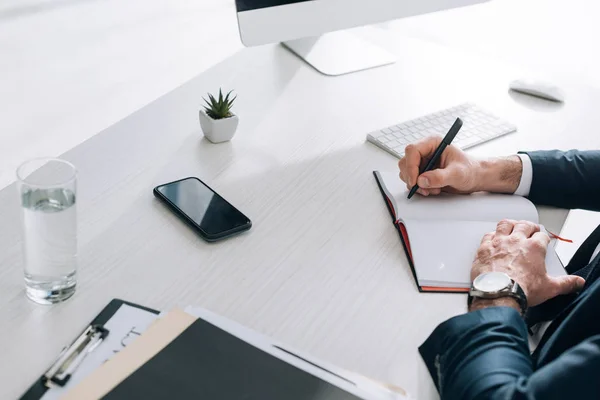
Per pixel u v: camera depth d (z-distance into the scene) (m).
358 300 0.91
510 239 1.00
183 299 0.88
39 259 0.82
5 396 0.72
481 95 1.51
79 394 0.69
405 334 0.86
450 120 1.37
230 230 0.99
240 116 1.33
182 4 3.96
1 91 2.88
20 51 3.23
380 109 1.41
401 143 1.28
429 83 1.54
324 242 1.01
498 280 0.91
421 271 0.96
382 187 1.15
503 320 0.83
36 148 2.56
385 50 1.67
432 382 0.81
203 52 3.39
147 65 3.22
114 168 1.13
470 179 1.13
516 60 3.21
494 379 0.75
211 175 1.14
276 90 1.44
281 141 1.27
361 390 0.74
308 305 0.89
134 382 0.71
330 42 1.66
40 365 0.76
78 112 2.80
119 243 0.96
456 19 3.60
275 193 1.11
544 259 0.98
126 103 2.90
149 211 1.03
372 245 1.02
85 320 0.83
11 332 0.80
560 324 0.90
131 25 3.63
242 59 1.56
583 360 0.71
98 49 3.34
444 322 0.84
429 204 1.10
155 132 1.25
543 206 1.19
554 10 3.66
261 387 0.72
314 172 1.18
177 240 0.98
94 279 0.89
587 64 3.19
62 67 3.13
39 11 3.68
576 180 1.17
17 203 1.02
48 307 0.84
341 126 1.34
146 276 0.91
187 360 0.74
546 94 1.51
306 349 0.82
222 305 0.87
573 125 1.43
